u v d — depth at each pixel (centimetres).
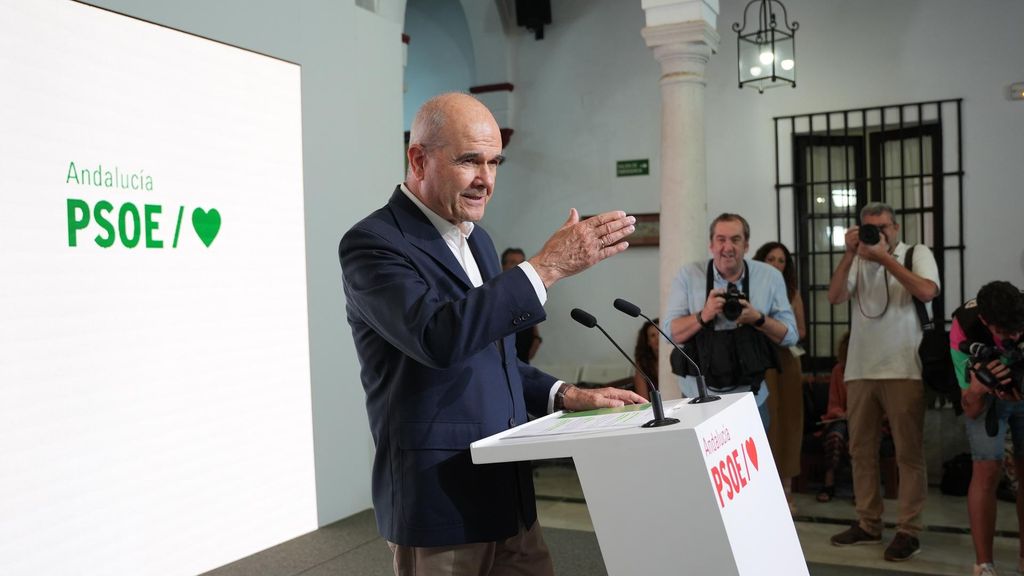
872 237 379
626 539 136
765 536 148
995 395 330
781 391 444
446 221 179
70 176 301
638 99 702
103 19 313
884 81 623
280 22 395
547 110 731
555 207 730
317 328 414
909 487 381
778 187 651
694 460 131
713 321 368
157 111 334
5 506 282
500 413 170
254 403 377
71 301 302
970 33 600
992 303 319
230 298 366
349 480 431
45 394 294
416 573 168
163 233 336
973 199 602
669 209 462
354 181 441
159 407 333
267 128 387
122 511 319
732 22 662
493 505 166
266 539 381
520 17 723
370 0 461
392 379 170
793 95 647
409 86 785
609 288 710
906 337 386
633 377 642
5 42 282
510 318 152
